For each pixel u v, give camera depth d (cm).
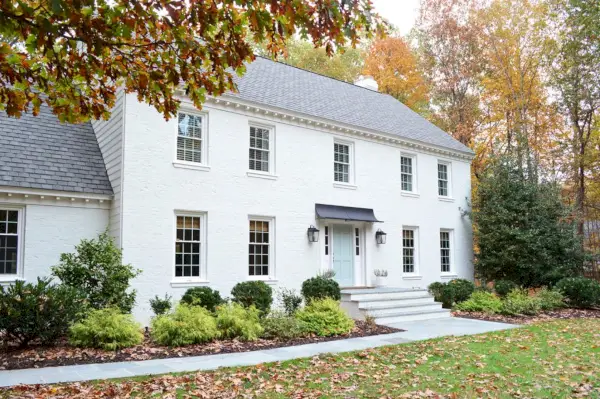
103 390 643
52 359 851
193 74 634
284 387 678
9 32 504
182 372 759
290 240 1581
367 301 1512
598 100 2597
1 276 1166
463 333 1214
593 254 2139
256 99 1539
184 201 1358
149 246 1287
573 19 2384
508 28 2855
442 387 682
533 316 1603
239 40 604
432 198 2086
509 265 2095
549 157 2852
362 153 1833
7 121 1327
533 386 694
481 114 3209
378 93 2373
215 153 1434
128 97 1294
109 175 1355
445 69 3158
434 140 2125
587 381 725
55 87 636
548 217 2089
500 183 2164
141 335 994
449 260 2152
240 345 1011
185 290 1333
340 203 1736
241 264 1451
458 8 3064
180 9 555
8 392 629
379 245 1844
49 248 1230
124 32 537
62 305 934
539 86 2884
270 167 1567
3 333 933
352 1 511
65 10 455
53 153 1329
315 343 1054
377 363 844
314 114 1673
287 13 527
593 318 1578
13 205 1196
